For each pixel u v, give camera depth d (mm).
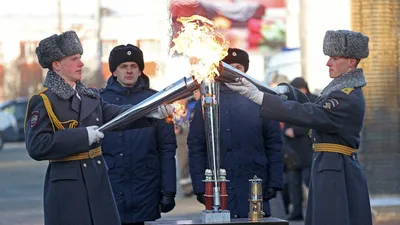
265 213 7695
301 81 11414
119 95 7590
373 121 13414
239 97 7727
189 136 7645
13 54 39781
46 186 6383
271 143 7742
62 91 6305
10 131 31047
